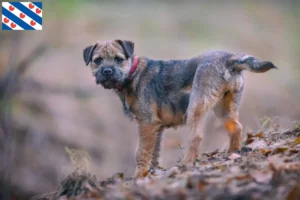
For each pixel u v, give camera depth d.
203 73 8.46
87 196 7.21
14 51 23.05
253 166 7.06
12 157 17.31
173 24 35.50
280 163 6.99
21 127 18.78
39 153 18.03
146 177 7.75
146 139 9.05
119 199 6.50
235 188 6.15
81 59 25.48
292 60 31.86
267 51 33.41
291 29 38.09
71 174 7.78
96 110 21.19
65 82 22.83
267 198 5.80
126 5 38.69
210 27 36.12
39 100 20.86
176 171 7.48
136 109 9.16
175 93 8.95
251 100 23.11
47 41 26.19
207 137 13.32
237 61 8.26
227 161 7.88
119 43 9.32
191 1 42.72
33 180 16.98
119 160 18.83
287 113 21.12
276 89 25.36
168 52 29.14
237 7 42.34
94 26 31.33
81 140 19.19
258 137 9.45
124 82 9.17
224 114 8.70
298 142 8.31
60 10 30.59
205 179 6.58
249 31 36.66
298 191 5.68
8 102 19.44
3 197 16.05
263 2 44.34
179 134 17.95
